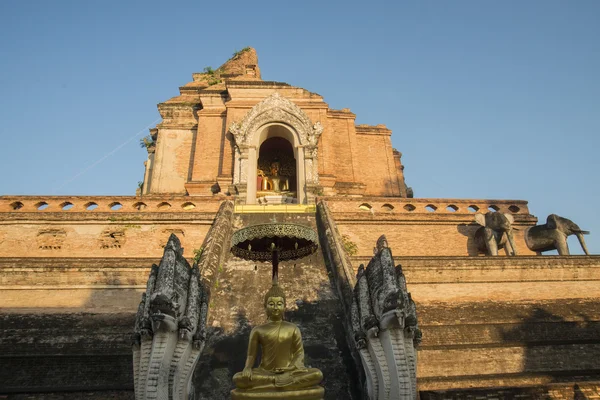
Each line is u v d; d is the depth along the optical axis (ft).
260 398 25.00
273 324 28.94
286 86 107.55
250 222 65.21
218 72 130.11
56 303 51.75
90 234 67.15
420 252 72.43
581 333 47.01
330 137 106.93
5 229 66.59
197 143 100.73
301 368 26.91
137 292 52.85
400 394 28.32
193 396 30.99
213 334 37.73
